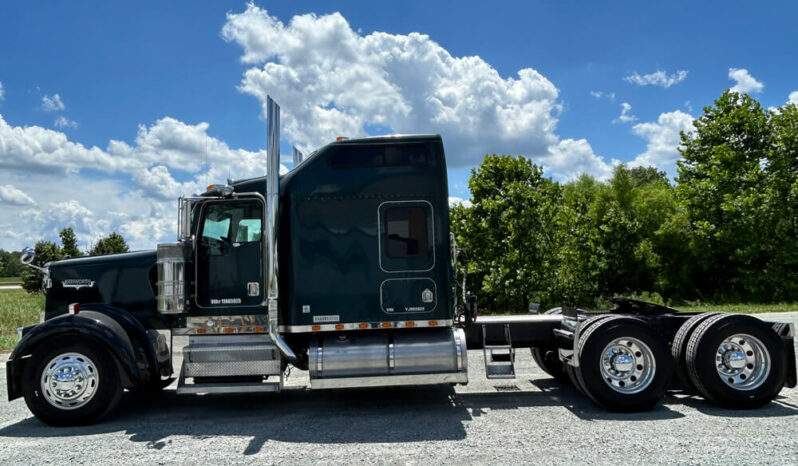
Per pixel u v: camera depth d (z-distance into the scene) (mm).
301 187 6398
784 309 20562
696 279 33406
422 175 6449
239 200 6523
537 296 20797
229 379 6258
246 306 6438
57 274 6664
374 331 6508
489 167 22578
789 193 28422
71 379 5812
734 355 6039
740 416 5730
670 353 6016
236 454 4777
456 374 6176
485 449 4730
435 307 6340
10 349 12180
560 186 23406
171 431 5582
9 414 6516
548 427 5402
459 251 7102
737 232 29328
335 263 6344
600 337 6000
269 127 6137
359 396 7113
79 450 4977
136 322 6250
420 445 4898
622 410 5973
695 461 4289
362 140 6465
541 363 7879
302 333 6453
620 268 31219
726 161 29531
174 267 6184
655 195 34906
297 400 6953
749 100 30188
